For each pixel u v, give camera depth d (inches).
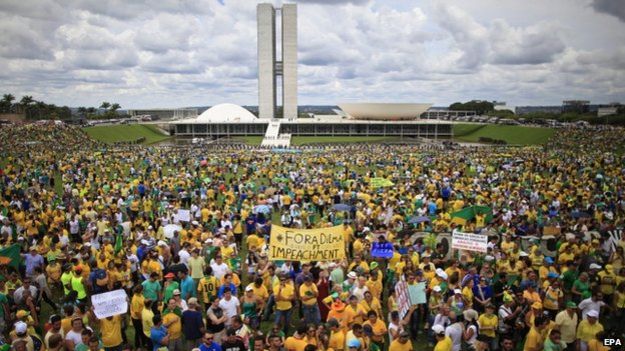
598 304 517.0
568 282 622.8
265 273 609.6
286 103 7401.6
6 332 504.7
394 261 669.3
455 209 1119.6
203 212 994.1
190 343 476.4
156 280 570.3
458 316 501.4
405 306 486.6
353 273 554.9
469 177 1895.9
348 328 468.8
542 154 2923.2
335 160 2635.3
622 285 573.6
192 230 794.8
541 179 1658.5
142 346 539.2
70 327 458.0
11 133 3646.7
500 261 647.8
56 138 3799.2
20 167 2095.2
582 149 3494.1
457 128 6786.4
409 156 2783.0
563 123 6264.8
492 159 2588.6
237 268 705.0
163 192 1332.4
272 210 1240.8
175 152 3073.3
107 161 2427.4
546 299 554.9
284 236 609.3
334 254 607.2
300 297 547.2
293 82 7342.5
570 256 700.7
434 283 573.9
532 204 1201.4
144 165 2372.0
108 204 1091.3
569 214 1018.1
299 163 2369.6
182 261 674.2
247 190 1371.8
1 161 2445.9
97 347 415.2
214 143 5088.6
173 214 1003.3
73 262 607.8
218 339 471.8
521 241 825.5
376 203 1086.4
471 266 634.8
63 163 2241.6
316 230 607.2
